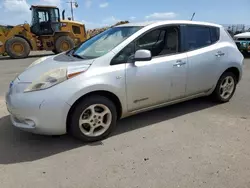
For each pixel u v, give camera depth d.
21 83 3.18
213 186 2.41
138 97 3.57
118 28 3.99
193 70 4.07
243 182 2.46
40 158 2.96
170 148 3.13
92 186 2.44
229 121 3.96
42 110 2.93
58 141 3.36
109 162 2.85
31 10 14.55
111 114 3.39
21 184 2.48
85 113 3.22
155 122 3.96
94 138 3.31
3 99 5.26
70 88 3.00
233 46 4.74
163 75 3.71
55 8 14.98
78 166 2.78
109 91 3.26
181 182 2.47
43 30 14.79
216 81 4.52
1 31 14.19
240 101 4.98
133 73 3.43
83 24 16.31
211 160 2.85
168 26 3.87
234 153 2.99
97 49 3.59
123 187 2.42
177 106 4.69
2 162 2.87
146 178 2.54
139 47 3.57
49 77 3.03
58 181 2.52
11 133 3.60
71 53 3.91
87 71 3.14
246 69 8.75
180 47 3.97
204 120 4.02
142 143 3.28
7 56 15.33
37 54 16.86
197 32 4.23
